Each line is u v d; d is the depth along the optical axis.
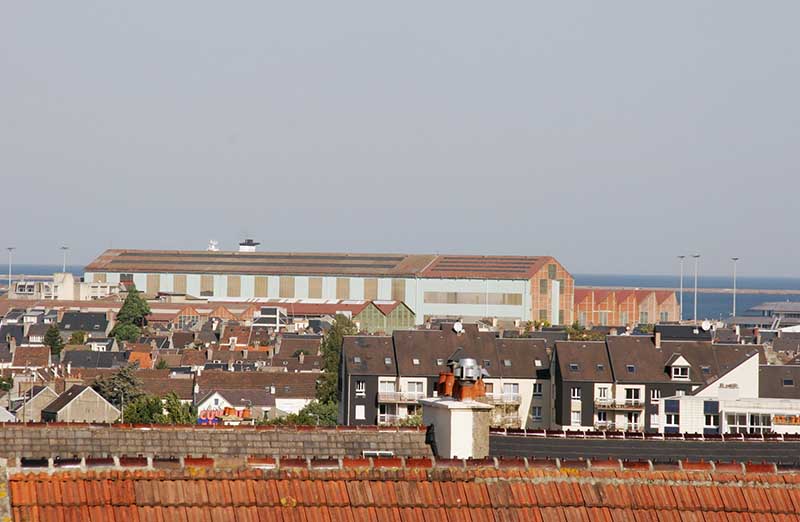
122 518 90.75
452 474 98.44
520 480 98.88
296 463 97.62
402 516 95.00
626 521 97.75
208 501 93.12
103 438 118.69
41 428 118.12
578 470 100.50
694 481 101.25
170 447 119.56
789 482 102.44
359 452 120.69
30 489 91.31
